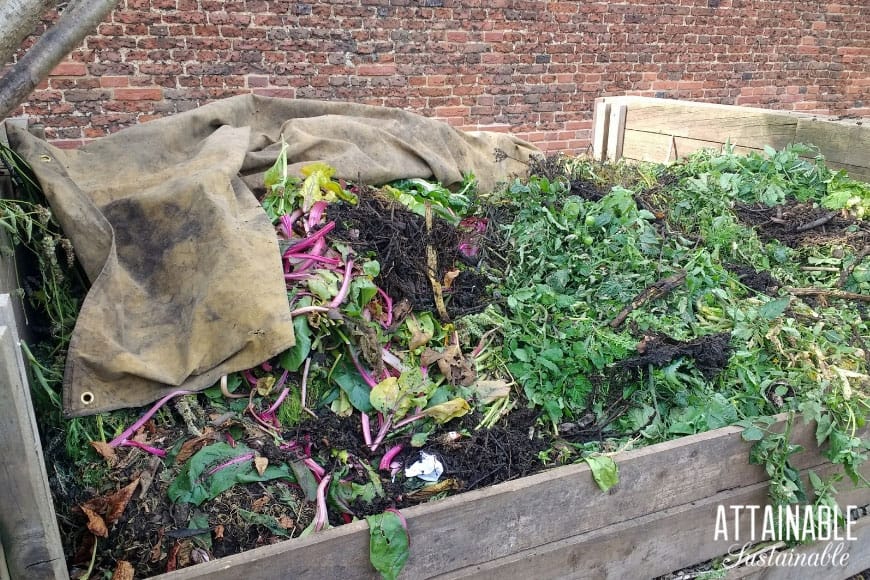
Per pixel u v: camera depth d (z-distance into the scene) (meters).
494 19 6.37
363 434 2.05
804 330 2.52
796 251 3.13
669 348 2.33
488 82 6.55
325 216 2.50
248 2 5.29
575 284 2.71
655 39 7.34
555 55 6.81
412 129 3.44
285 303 2.06
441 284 2.55
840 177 3.52
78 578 1.63
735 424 2.09
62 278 2.14
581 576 1.95
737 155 3.89
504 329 2.43
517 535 1.82
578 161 3.85
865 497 2.36
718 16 7.63
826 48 8.62
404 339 2.33
